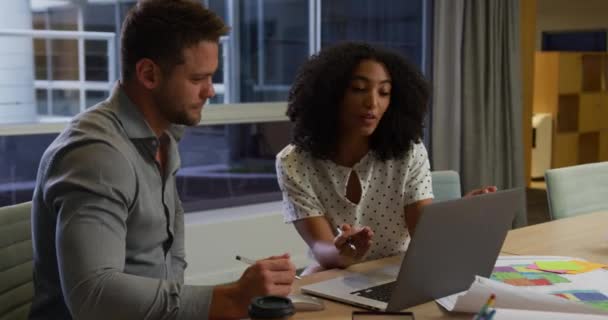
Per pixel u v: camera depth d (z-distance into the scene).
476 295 1.47
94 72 4.02
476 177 5.04
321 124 2.15
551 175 2.75
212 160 5.61
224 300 1.40
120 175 1.43
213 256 3.96
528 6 5.97
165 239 1.65
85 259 1.34
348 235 1.83
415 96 2.18
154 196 1.59
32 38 3.77
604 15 7.74
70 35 3.91
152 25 1.50
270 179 5.43
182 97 1.52
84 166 1.40
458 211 1.51
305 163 2.18
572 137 7.39
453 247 1.55
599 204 2.87
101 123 1.50
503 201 1.64
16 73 3.72
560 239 2.21
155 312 1.36
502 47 5.09
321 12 4.81
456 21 4.82
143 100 1.57
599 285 1.70
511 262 1.90
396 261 1.95
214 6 4.57
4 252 1.69
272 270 1.42
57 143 1.47
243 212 4.20
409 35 5.12
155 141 1.58
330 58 2.17
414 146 2.21
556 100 7.20
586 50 7.89
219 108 4.14
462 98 4.95
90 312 1.33
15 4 3.70
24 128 3.46
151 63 1.51
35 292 1.59
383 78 2.12
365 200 2.18
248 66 4.66
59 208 1.39
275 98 4.77
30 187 4.61
